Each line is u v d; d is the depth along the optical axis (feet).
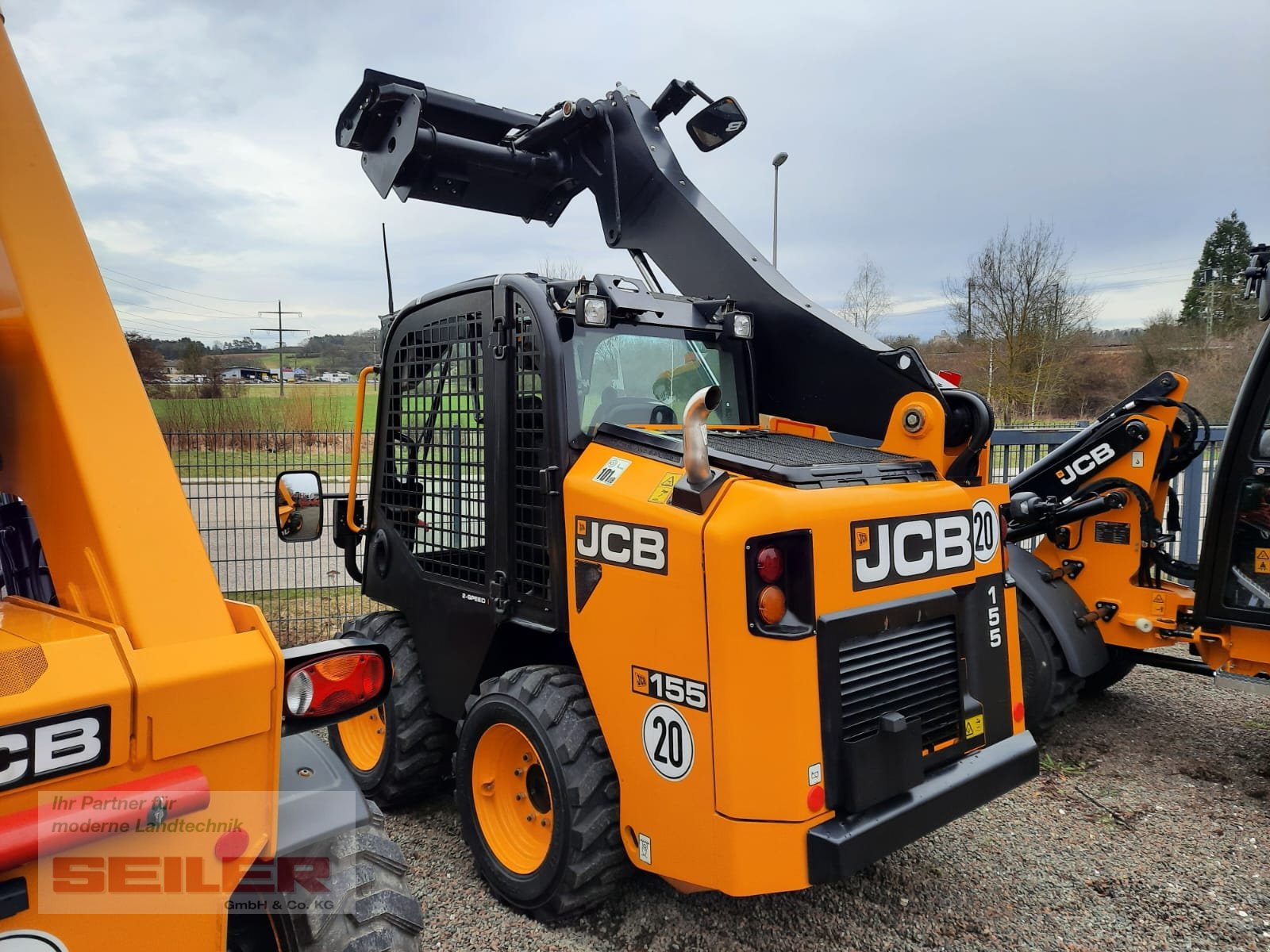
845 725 7.89
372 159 13.24
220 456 24.80
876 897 9.98
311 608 23.53
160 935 4.34
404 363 12.10
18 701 3.81
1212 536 12.53
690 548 7.79
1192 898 9.96
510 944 9.06
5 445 5.12
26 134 4.67
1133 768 13.61
